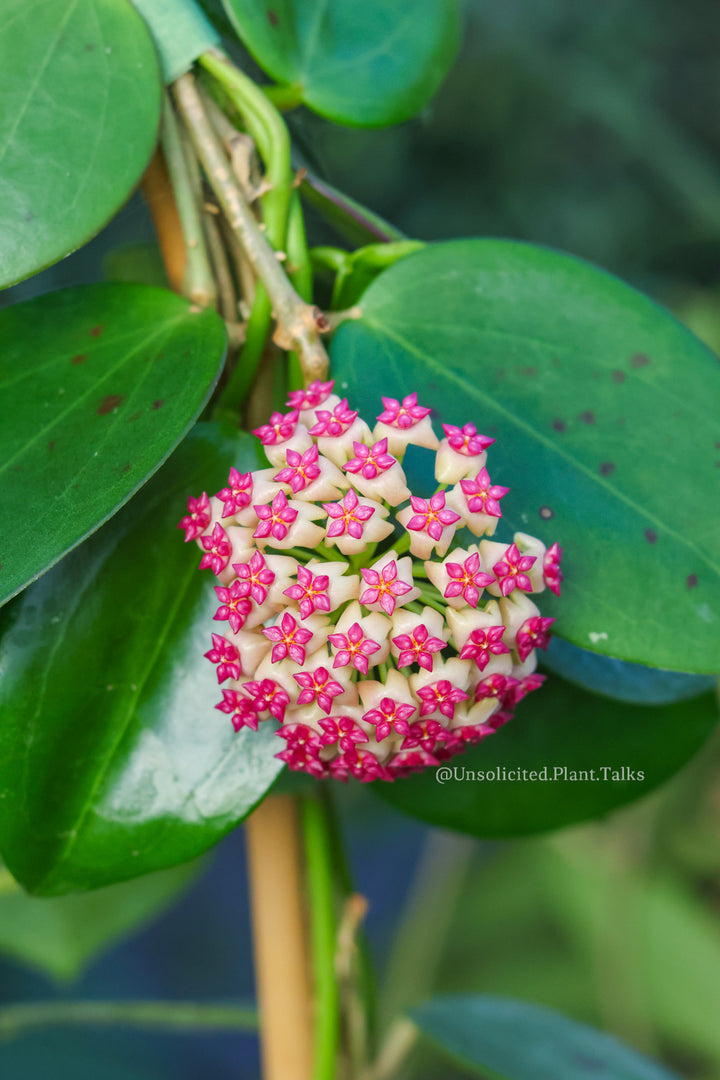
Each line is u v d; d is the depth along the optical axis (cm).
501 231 187
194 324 53
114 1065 122
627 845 94
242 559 51
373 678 51
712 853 95
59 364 53
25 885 52
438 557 51
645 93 187
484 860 115
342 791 110
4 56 53
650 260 183
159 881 65
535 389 53
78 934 65
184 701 52
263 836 57
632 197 181
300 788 55
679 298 177
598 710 56
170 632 53
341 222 58
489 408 53
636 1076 59
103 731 52
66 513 51
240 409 54
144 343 53
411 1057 98
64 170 52
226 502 51
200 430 53
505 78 177
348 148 181
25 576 50
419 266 54
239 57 58
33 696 52
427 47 57
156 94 53
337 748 51
